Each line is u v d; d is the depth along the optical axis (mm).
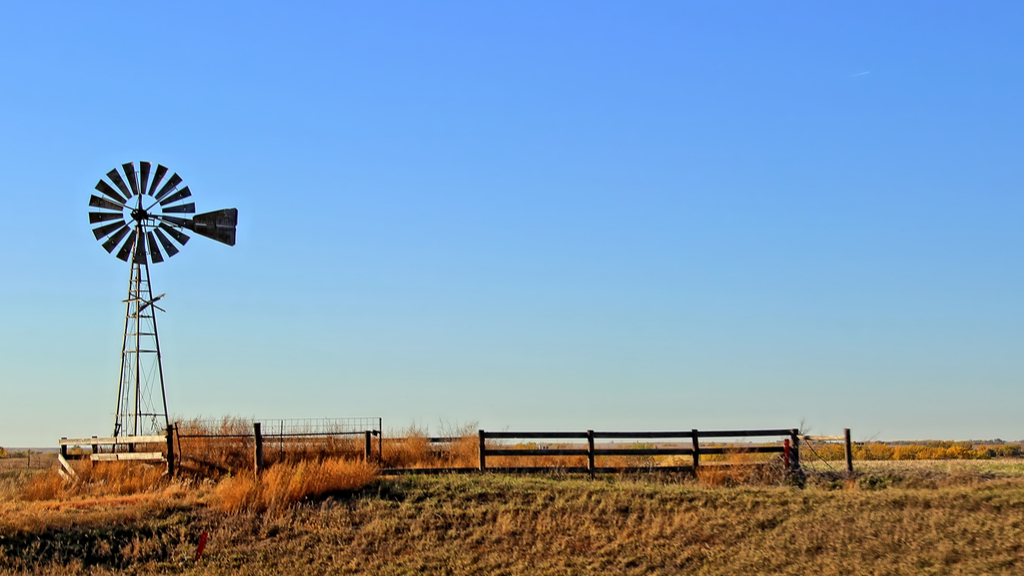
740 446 25812
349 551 18766
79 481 24750
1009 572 14547
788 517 18531
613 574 16828
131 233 32594
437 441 28953
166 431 26266
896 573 15117
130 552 18703
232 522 20203
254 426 24344
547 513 20016
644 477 24266
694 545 17781
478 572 17422
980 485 19812
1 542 18500
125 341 31844
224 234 33250
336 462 23641
